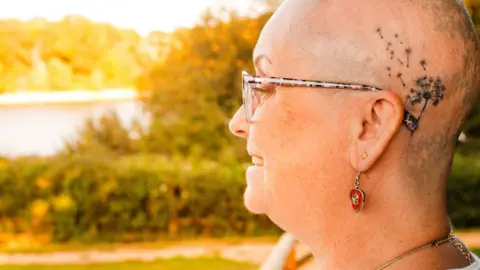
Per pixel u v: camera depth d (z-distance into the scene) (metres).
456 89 1.06
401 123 1.04
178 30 11.75
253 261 7.47
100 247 8.74
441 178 1.08
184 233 9.46
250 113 1.14
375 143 1.03
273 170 1.11
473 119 11.93
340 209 1.07
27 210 9.33
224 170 9.62
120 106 17.33
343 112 1.04
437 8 1.06
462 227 9.79
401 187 1.06
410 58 1.03
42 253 8.27
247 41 11.27
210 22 11.53
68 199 9.29
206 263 7.40
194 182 9.45
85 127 11.55
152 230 9.46
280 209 1.13
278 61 1.08
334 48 1.04
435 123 1.06
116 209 9.34
